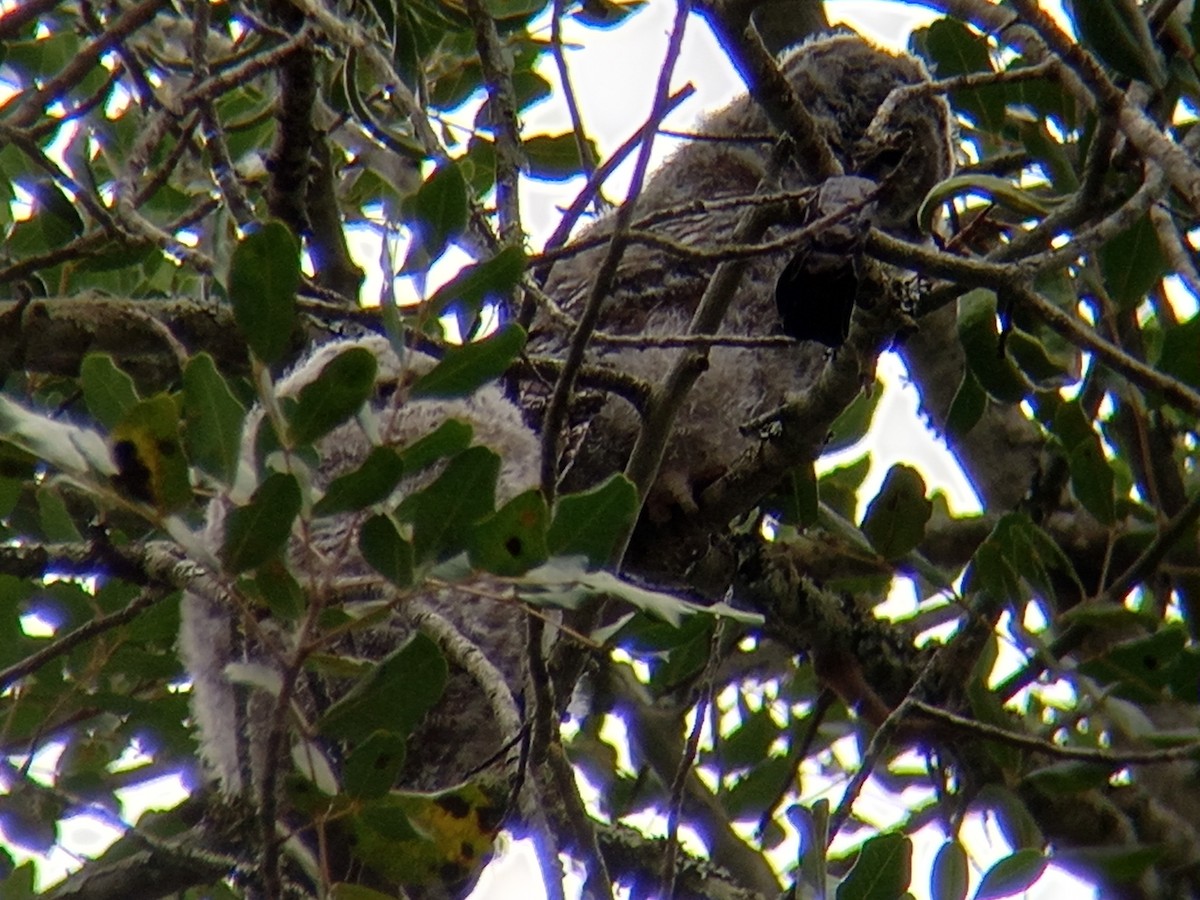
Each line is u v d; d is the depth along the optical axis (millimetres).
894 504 10039
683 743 10945
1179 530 9164
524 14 9914
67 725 8781
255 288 5523
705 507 9656
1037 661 9492
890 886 6824
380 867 6316
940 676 10156
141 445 5395
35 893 8492
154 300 9273
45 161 7848
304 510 5566
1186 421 11289
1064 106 9641
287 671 5527
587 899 7027
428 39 9805
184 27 10594
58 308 8977
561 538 5547
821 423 8664
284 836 6094
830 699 10953
